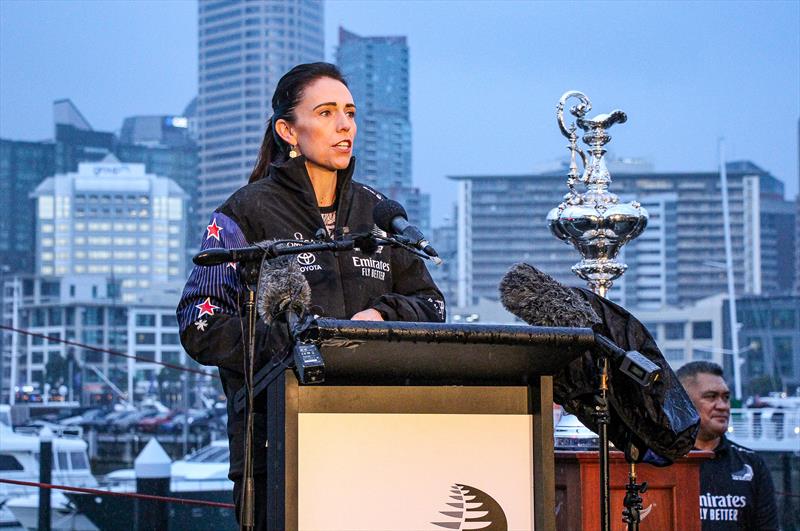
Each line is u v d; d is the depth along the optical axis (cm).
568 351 376
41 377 16688
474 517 381
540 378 390
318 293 458
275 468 367
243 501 383
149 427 9381
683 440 465
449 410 384
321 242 421
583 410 464
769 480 810
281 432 364
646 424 462
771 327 12162
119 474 4378
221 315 436
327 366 365
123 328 16725
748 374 12138
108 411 10962
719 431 805
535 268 459
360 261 468
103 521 3055
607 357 421
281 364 365
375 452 376
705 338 13575
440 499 379
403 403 380
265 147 507
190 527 3005
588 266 634
